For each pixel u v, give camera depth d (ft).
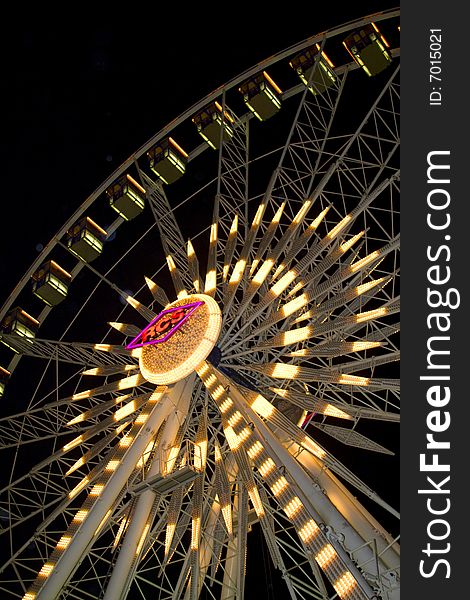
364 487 71.61
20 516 87.25
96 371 88.89
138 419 77.25
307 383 85.87
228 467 85.97
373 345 79.10
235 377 83.41
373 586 66.13
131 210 106.83
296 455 79.41
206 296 85.25
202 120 108.17
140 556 76.23
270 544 67.56
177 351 81.92
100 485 72.79
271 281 88.33
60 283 103.81
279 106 106.42
